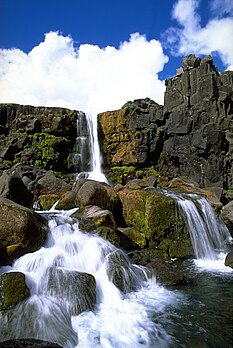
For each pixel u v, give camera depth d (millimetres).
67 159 27250
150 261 12078
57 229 11234
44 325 7156
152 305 8758
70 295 8242
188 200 15648
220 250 15188
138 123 27422
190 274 11508
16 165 23766
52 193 19609
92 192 14461
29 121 26844
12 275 8109
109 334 7262
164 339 7086
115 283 9438
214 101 25031
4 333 6910
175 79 27281
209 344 6867
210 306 8703
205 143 23922
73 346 6793
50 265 9422
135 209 14844
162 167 26922
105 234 11836
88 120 29125
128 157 27016
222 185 23531
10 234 9641
